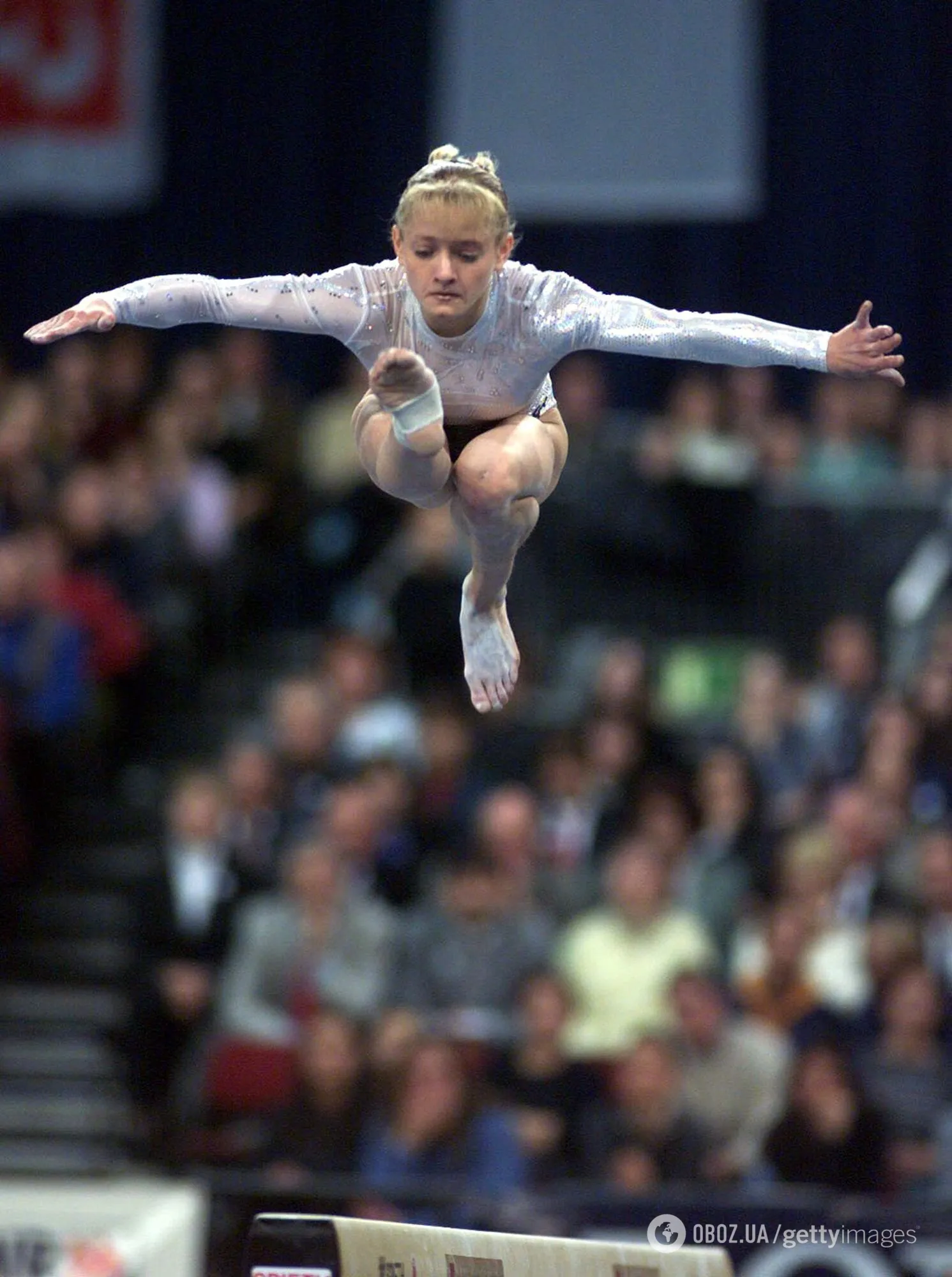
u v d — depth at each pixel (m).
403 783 30.23
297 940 27.20
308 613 38.38
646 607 35.41
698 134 37.53
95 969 32.03
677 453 35.69
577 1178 24.47
